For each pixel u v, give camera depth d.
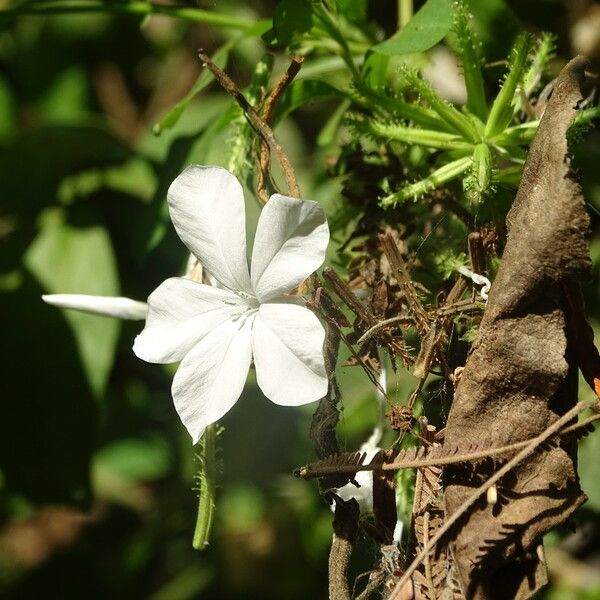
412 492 0.18
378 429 0.18
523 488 0.16
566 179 0.16
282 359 0.16
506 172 0.18
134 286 0.23
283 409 0.23
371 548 0.18
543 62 0.19
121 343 0.23
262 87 0.19
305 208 0.16
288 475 0.24
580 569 0.24
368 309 0.17
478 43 0.18
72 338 0.22
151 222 0.20
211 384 0.17
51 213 0.23
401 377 0.20
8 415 0.22
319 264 0.16
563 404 0.16
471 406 0.16
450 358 0.17
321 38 0.20
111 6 0.21
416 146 0.18
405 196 0.18
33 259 0.22
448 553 0.17
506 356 0.16
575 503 0.16
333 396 0.18
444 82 0.22
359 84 0.18
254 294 0.17
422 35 0.18
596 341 0.20
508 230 0.17
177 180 0.17
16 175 0.23
